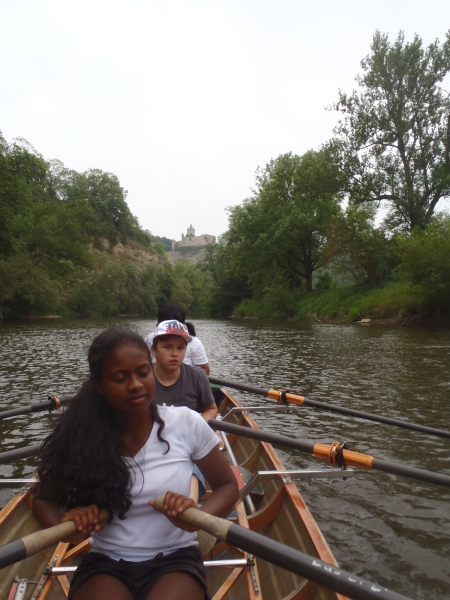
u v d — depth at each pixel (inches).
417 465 219.3
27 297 1414.9
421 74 1103.6
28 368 470.9
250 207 1478.8
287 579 108.7
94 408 76.0
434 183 1117.7
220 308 2074.3
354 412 201.0
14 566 112.9
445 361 503.8
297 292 1505.9
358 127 1171.3
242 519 129.0
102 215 3056.1
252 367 483.2
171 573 71.5
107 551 75.0
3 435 263.0
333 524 165.6
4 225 1176.8
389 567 141.6
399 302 1045.8
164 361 135.2
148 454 76.0
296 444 133.8
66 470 73.4
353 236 1195.3
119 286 2347.4
